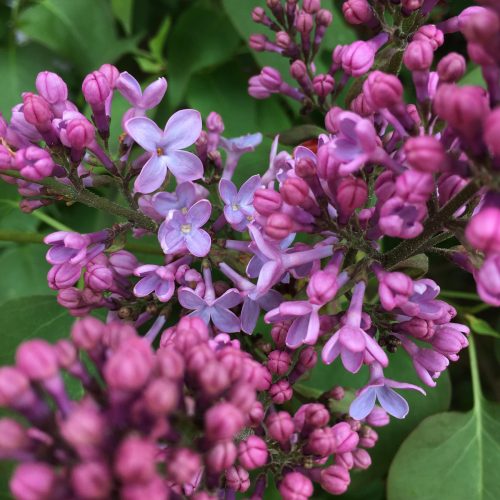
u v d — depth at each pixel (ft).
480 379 0.65
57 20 0.63
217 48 0.62
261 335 0.52
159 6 0.69
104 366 0.34
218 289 0.49
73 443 0.31
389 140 0.44
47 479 0.30
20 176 0.46
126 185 0.48
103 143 0.48
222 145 0.54
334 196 0.42
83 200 0.47
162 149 0.46
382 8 0.50
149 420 0.32
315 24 0.59
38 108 0.43
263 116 0.63
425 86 0.40
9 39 0.64
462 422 0.56
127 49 0.64
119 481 0.31
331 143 0.40
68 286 0.47
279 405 0.52
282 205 0.43
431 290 0.43
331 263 0.44
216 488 0.38
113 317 0.50
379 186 0.41
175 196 0.48
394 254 0.43
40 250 0.62
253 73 0.64
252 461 0.40
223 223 0.51
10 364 0.51
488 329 0.59
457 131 0.35
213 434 0.34
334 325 0.44
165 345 0.41
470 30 0.33
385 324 0.46
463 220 0.39
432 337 0.45
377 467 0.55
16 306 0.53
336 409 0.50
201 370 0.35
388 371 0.56
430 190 0.37
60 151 0.45
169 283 0.47
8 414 0.43
